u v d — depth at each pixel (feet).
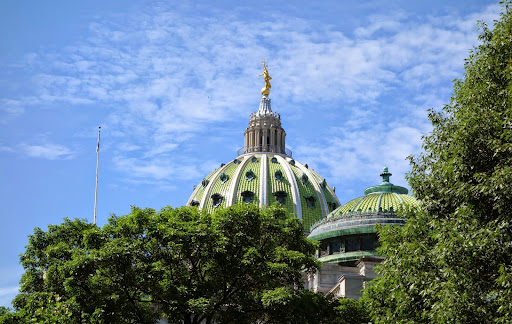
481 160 137.49
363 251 303.48
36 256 204.64
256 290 189.67
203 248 183.11
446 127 151.02
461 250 130.41
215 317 186.29
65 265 175.83
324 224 323.57
